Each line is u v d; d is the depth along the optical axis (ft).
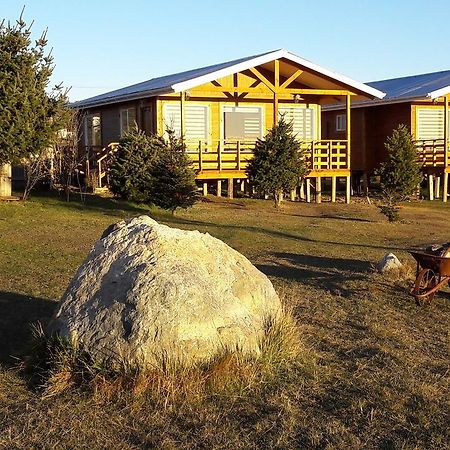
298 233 52.03
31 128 55.26
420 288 29.19
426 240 51.70
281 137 66.74
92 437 15.16
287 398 17.35
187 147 67.67
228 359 17.97
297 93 72.74
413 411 16.83
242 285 20.21
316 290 30.91
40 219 51.75
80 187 65.00
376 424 15.99
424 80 95.61
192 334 17.67
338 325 25.07
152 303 17.76
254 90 71.31
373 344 22.65
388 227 58.85
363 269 36.65
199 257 19.79
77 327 18.33
